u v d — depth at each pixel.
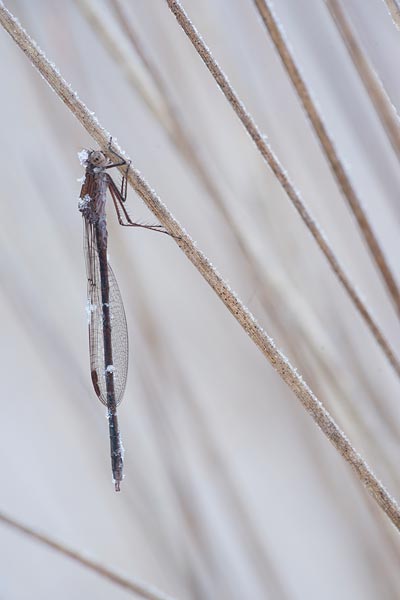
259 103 0.30
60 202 0.30
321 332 0.28
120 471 0.28
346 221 0.30
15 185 0.30
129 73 0.28
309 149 0.30
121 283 0.29
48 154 0.30
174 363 0.29
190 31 0.26
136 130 0.30
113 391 0.28
